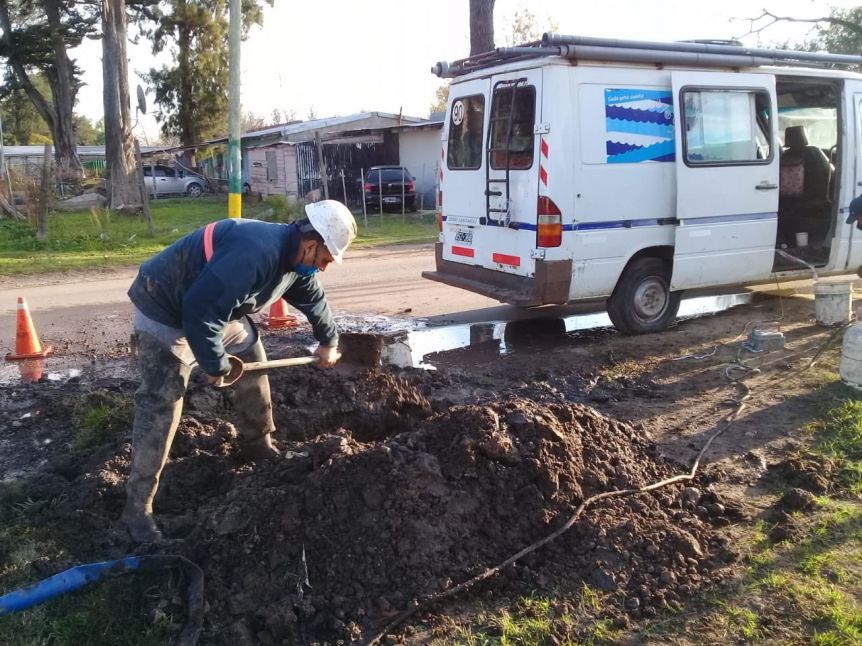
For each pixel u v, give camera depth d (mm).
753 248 7727
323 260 3439
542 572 3297
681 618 3059
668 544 3455
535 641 2920
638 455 4262
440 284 10742
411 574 3238
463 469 3635
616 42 6641
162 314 3451
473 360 6746
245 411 4141
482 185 7461
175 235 17734
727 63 7266
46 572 3309
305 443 4188
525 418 3908
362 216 23266
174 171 34219
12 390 6031
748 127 7516
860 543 3525
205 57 40219
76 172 33219
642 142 6949
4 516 3818
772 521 3748
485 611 3111
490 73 7230
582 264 6848
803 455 4445
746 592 3195
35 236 16359
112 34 25469
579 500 3688
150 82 41062
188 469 4062
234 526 3438
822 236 8883
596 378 6137
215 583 3201
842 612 3020
